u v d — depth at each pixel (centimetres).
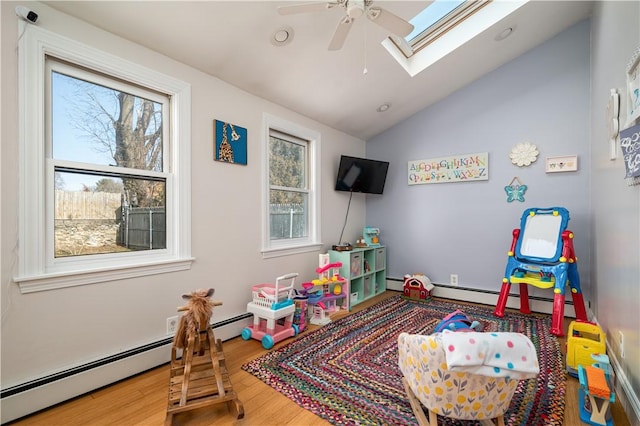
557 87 319
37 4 157
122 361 188
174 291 217
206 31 203
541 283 277
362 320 300
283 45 232
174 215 221
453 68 328
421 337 133
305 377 193
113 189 193
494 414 132
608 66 221
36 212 158
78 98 178
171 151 222
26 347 154
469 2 279
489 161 354
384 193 431
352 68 282
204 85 238
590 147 300
